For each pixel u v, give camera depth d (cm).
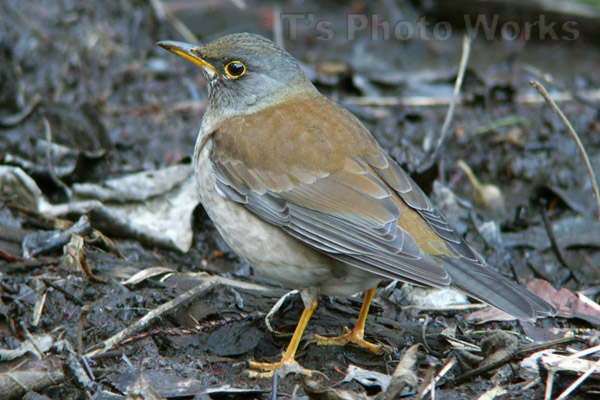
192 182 1306
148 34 1806
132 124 1565
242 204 978
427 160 1407
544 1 1977
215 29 1922
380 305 1105
